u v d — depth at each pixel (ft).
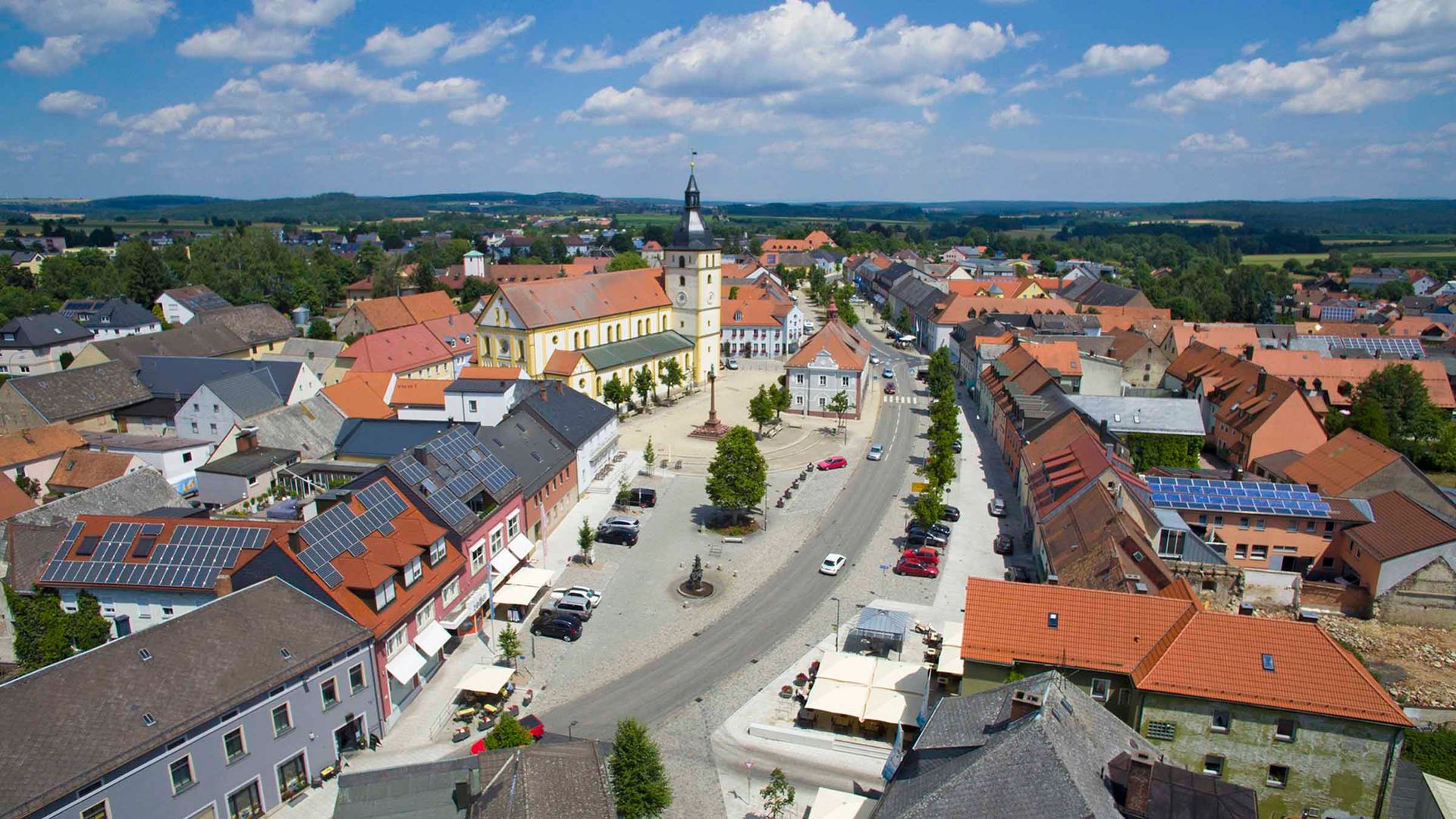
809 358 441.68
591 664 202.49
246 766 145.79
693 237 506.07
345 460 306.96
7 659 189.67
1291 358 419.95
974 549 269.44
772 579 248.11
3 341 484.74
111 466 281.54
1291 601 238.68
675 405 462.60
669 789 152.87
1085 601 160.45
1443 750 171.94
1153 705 145.59
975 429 425.28
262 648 151.74
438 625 193.26
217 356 472.03
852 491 327.06
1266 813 145.38
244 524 186.29
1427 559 228.22
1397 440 371.56
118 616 182.09
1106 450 252.42
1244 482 266.57
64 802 120.16
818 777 163.63
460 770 124.47
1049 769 104.17
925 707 171.53
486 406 356.59
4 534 213.05
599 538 273.95
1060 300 640.58
